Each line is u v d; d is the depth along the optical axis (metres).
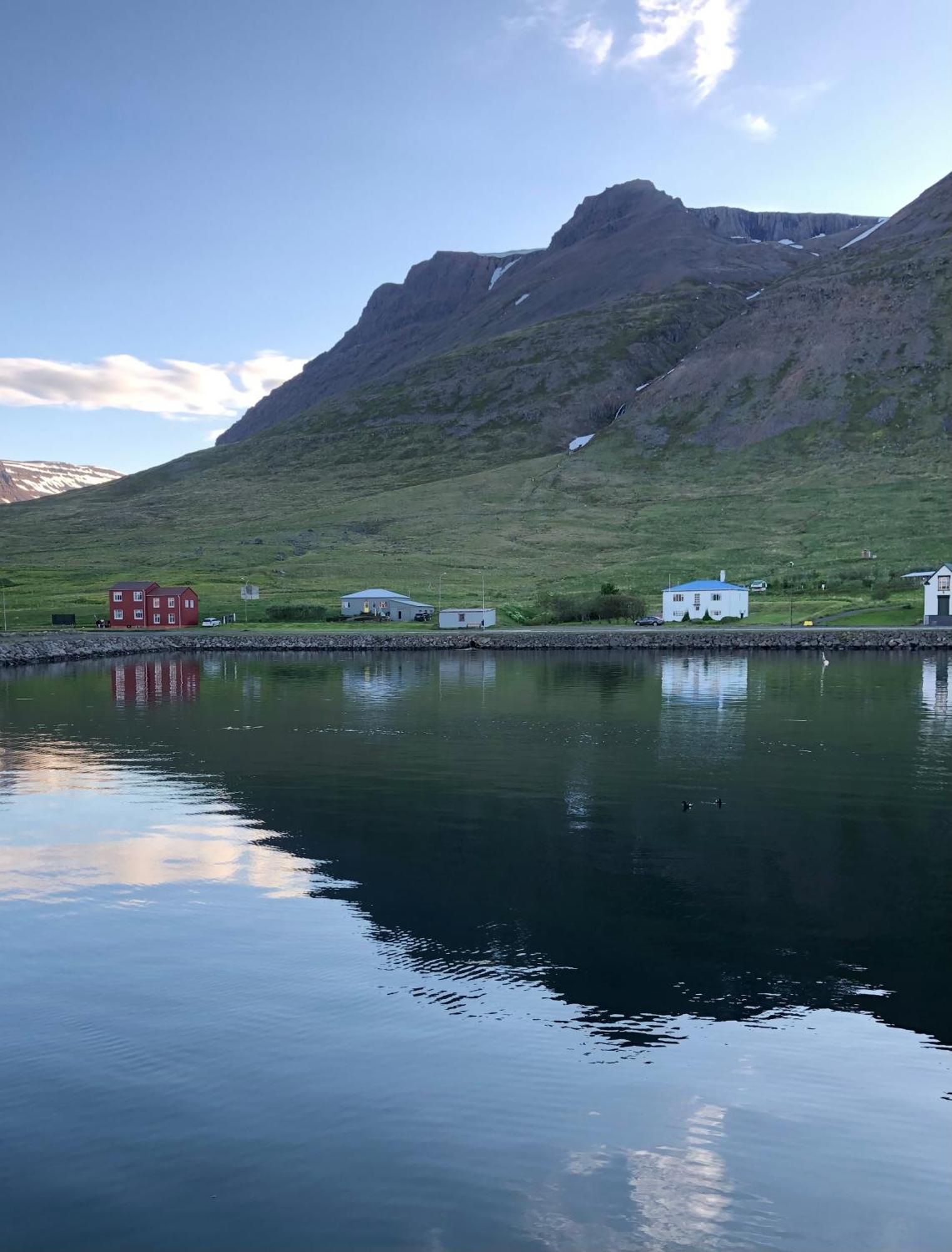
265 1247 12.66
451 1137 15.20
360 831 35.28
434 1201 13.64
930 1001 20.55
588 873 29.91
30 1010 19.72
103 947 23.44
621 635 138.38
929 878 29.31
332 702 77.62
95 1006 19.89
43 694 86.81
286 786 43.75
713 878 29.28
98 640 138.12
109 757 52.06
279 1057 17.72
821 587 185.88
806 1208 13.58
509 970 22.11
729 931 24.70
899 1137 15.35
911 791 41.69
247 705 76.69
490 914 26.00
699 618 158.50
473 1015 19.64
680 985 21.30
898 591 174.25
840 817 37.12
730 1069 17.53
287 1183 13.98
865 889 28.19
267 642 146.75
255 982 21.25
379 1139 15.09
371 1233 12.96
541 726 62.78
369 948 23.44
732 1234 13.02
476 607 174.75
